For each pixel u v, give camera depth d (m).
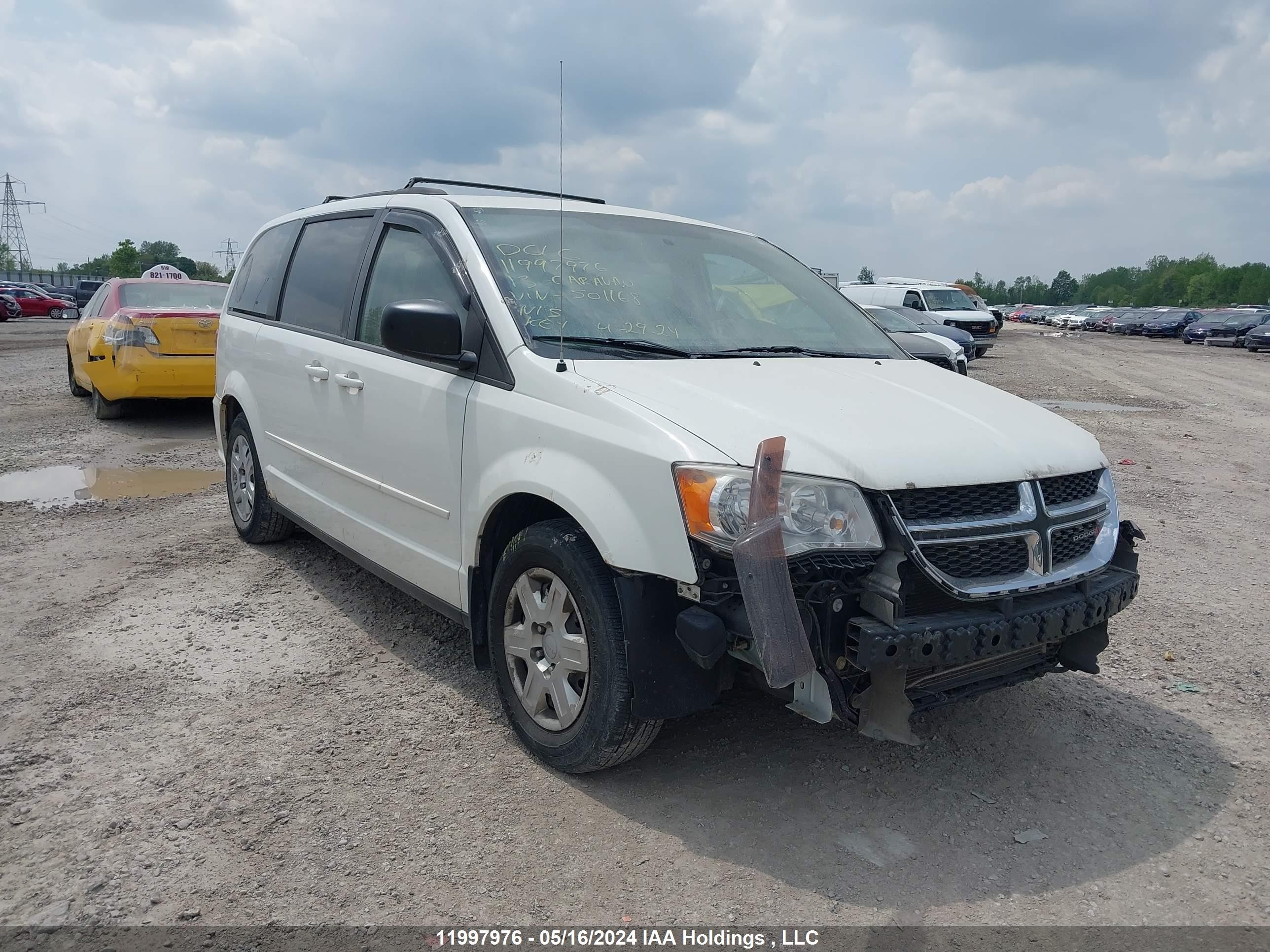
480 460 3.35
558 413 3.07
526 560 3.21
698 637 2.64
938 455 2.79
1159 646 4.49
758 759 3.32
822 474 2.65
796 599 2.56
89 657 4.04
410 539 3.88
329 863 2.69
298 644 4.23
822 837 2.87
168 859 2.68
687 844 2.81
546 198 4.22
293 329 4.86
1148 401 15.53
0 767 3.12
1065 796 3.14
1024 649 3.02
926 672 2.86
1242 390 18.42
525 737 3.28
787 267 4.53
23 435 9.28
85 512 6.42
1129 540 3.28
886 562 2.66
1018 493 2.89
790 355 3.66
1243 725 3.70
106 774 3.11
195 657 4.06
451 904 2.53
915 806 3.05
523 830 2.87
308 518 4.78
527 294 3.49
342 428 4.29
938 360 13.40
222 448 5.96
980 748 3.45
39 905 2.48
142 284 10.30
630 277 3.79
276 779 3.11
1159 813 3.06
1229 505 7.52
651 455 2.76
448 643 4.28
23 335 28.23
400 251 4.11
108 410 10.05
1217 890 2.67
